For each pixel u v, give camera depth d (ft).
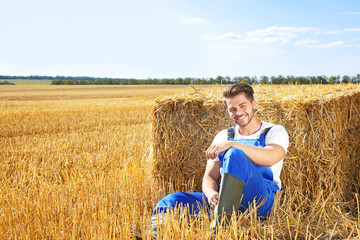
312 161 11.57
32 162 19.34
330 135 11.64
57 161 19.22
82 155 21.20
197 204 9.53
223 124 13.05
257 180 8.26
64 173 17.19
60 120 41.98
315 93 13.03
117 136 28.37
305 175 11.57
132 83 333.21
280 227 8.87
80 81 334.65
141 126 36.22
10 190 12.60
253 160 8.48
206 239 7.54
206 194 8.96
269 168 9.10
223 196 7.84
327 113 11.47
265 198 8.70
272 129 9.27
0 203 11.11
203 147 13.34
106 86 262.26
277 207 9.65
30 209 10.39
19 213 9.93
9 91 179.73
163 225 8.00
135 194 11.94
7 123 39.09
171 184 13.44
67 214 10.48
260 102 12.14
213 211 8.56
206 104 13.00
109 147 22.86
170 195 9.87
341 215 9.96
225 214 7.61
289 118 11.42
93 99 105.29
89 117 45.80
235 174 7.81
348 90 15.42
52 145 24.64
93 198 11.32
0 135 31.40
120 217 9.96
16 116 46.83
